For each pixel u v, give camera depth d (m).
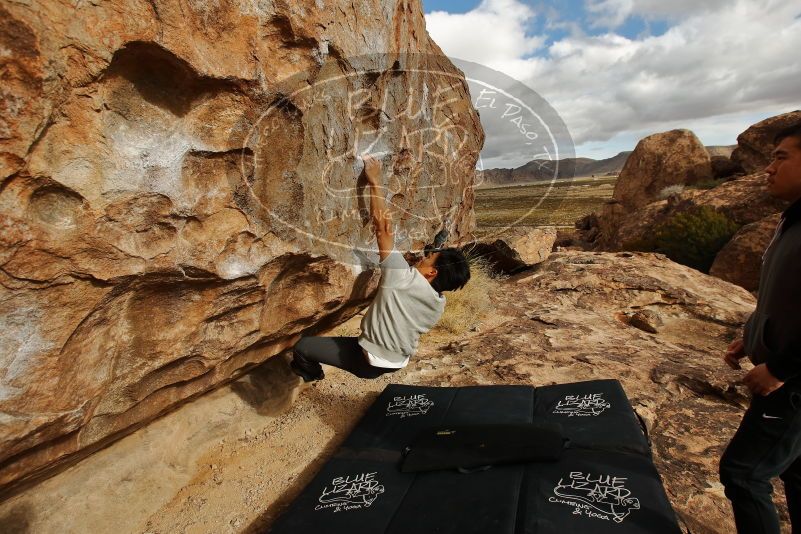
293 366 2.99
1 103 1.15
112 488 2.28
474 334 5.07
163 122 1.65
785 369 1.67
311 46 2.06
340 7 2.26
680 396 3.58
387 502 2.21
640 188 18.45
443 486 2.29
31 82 1.19
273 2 1.86
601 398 3.07
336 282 2.84
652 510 2.03
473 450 2.48
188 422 2.82
